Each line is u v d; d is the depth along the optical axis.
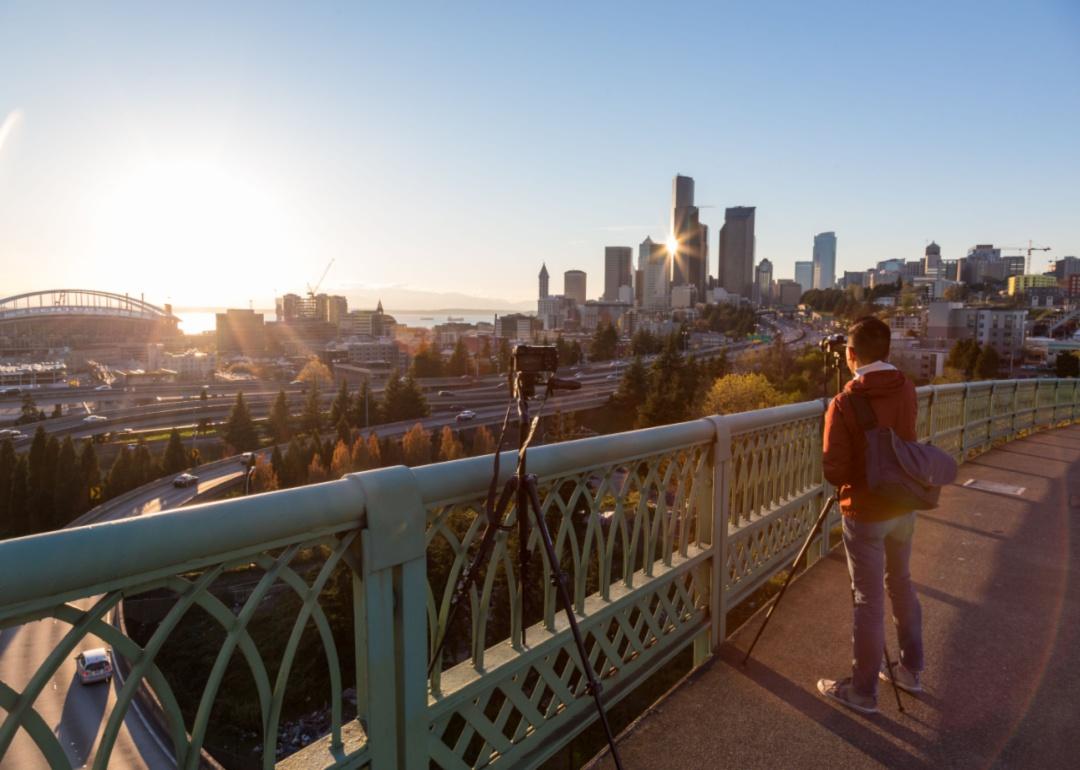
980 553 5.77
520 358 2.46
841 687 3.46
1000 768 2.95
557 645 2.71
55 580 1.34
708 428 3.74
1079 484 8.37
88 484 65.25
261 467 61.75
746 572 4.49
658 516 3.47
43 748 1.38
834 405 3.29
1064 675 3.74
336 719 1.96
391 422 93.19
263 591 1.74
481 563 2.26
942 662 3.90
